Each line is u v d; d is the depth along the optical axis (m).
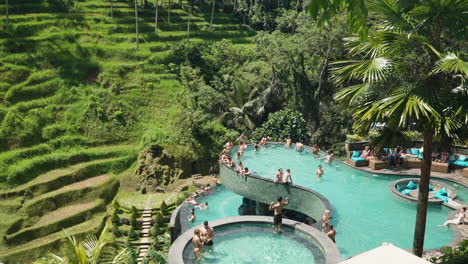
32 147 45.78
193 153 47.84
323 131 51.03
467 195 24.56
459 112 11.62
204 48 66.88
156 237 34.56
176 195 42.94
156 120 53.16
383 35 12.44
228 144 31.80
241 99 52.69
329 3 7.59
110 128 50.75
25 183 42.41
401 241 18.97
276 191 23.95
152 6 76.56
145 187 44.75
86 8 69.12
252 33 78.94
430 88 12.09
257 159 30.33
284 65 54.66
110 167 46.97
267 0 86.19
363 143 31.36
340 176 27.33
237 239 15.98
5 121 45.91
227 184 27.23
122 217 39.50
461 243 13.76
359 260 7.90
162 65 60.59
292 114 48.91
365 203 23.14
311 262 14.19
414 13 11.86
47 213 39.97
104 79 55.12
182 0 85.44
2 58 51.91
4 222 37.44
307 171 28.05
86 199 42.50
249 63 60.66
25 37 56.94
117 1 74.44
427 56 12.91
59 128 48.53
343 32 45.16
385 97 12.73
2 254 34.81
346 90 13.69
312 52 50.75
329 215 20.09
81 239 36.94
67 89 52.56
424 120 12.01
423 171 13.22
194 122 49.25
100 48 59.00
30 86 50.62
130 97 54.38
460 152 30.22
